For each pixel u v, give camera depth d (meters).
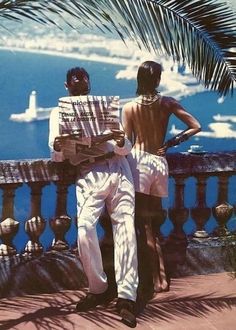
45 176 5.36
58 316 4.95
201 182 5.88
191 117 5.26
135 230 5.48
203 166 5.79
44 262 5.43
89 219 4.87
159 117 5.27
